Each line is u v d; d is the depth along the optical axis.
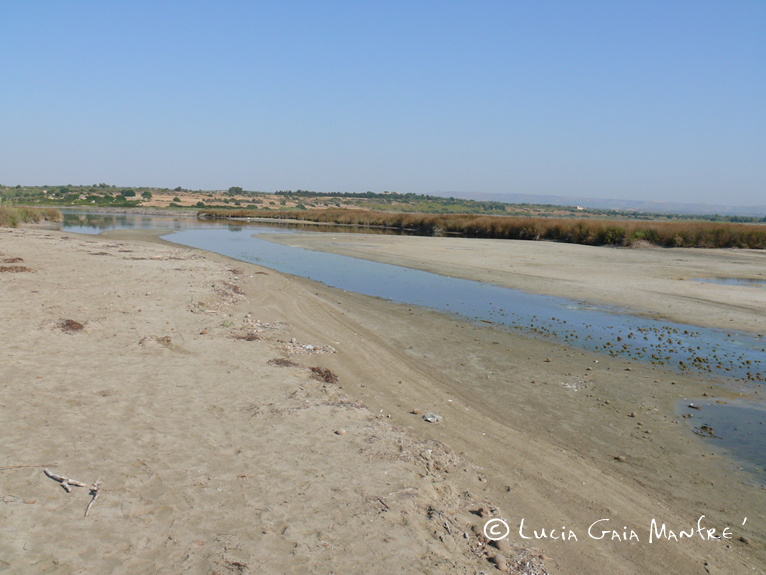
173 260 21.72
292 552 3.98
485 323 14.09
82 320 10.27
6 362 7.51
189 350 9.12
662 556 4.76
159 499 4.49
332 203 159.12
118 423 5.95
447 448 6.44
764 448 7.28
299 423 6.51
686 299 17.22
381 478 5.33
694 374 10.30
